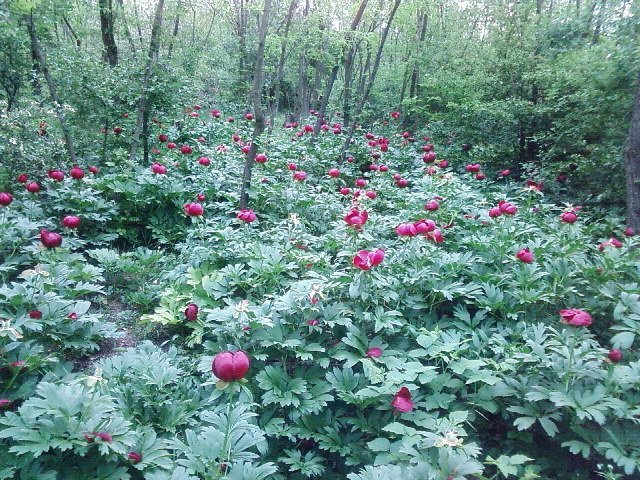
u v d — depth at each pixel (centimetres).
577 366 283
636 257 460
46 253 423
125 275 509
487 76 931
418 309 382
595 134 765
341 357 322
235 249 456
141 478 236
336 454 305
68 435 221
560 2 1078
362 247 477
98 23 1154
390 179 788
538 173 791
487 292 378
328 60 1119
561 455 296
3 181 604
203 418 245
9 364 283
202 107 1345
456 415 245
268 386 306
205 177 674
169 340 401
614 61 663
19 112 645
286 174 759
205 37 1844
